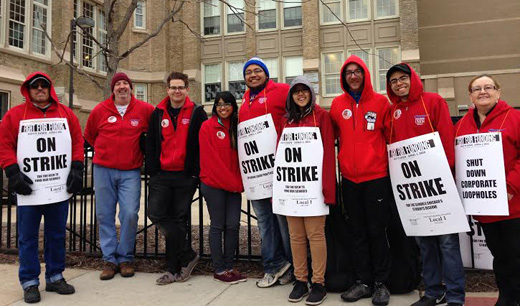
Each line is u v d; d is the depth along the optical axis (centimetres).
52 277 406
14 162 377
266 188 405
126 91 454
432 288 347
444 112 336
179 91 434
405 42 1952
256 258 501
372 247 365
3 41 1605
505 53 2312
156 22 2211
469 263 439
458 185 339
